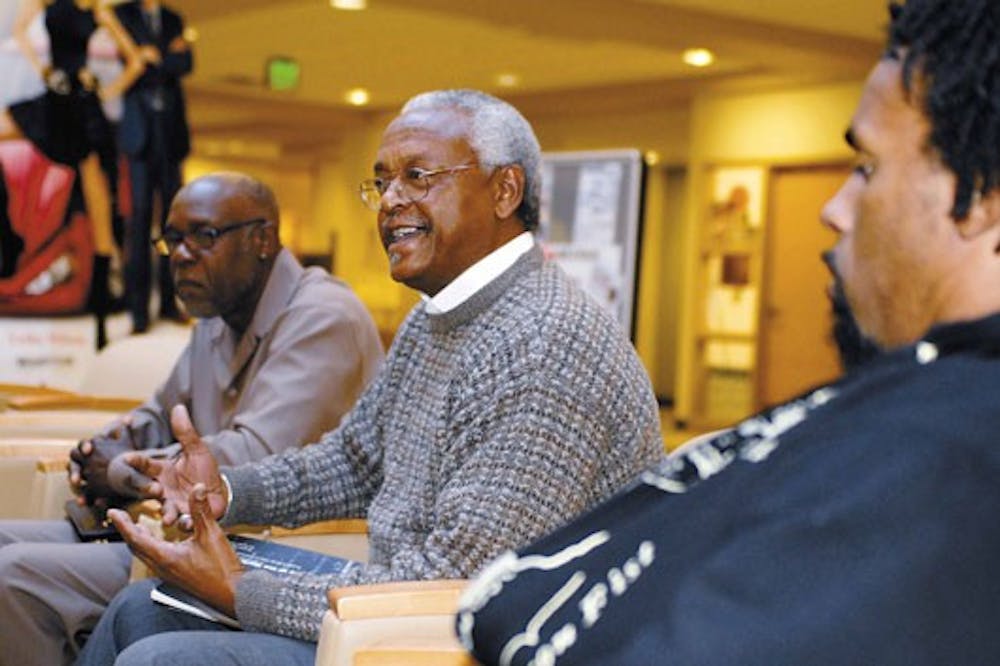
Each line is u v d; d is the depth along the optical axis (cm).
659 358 2027
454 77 1669
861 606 95
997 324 101
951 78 104
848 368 115
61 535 331
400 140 246
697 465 111
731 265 1588
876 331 110
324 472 273
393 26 1357
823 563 97
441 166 243
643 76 1591
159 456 300
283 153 2466
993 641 95
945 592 95
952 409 98
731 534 102
